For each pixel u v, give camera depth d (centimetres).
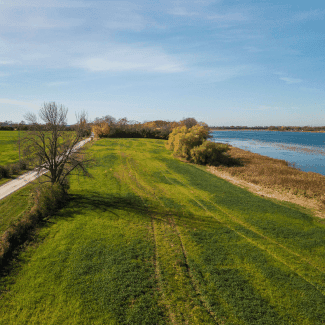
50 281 1062
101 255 1272
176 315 892
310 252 1343
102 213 1847
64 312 895
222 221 1770
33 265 1177
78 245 1365
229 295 1001
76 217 1752
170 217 1838
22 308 913
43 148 1989
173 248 1373
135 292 1008
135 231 1575
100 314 888
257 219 1783
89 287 1027
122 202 2117
